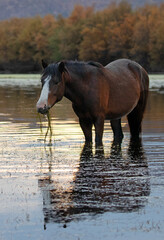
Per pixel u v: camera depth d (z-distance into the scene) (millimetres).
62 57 134000
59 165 10953
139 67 15586
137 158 11773
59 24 150875
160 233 6660
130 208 7648
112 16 130750
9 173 10164
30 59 149375
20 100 33000
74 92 12820
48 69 12320
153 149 13070
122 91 14016
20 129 17219
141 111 15586
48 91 12102
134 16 123438
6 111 24438
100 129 13289
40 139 14883
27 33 149125
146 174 9938
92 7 145000
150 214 7371
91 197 8242
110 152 12625
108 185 9031
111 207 7711
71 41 133625
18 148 13289
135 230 6773
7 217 7348
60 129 17188
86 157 11938
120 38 119500
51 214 7434
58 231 6777
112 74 13977
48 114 14648
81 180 9453
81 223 7051
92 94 12938
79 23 136875
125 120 20750
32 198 8242
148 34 113688
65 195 8398
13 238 6578
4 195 8445
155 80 74312
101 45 123000
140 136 15516
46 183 9258
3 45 153875
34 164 11094
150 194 8391
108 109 13688
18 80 85812
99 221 7113
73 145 13727
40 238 6566
